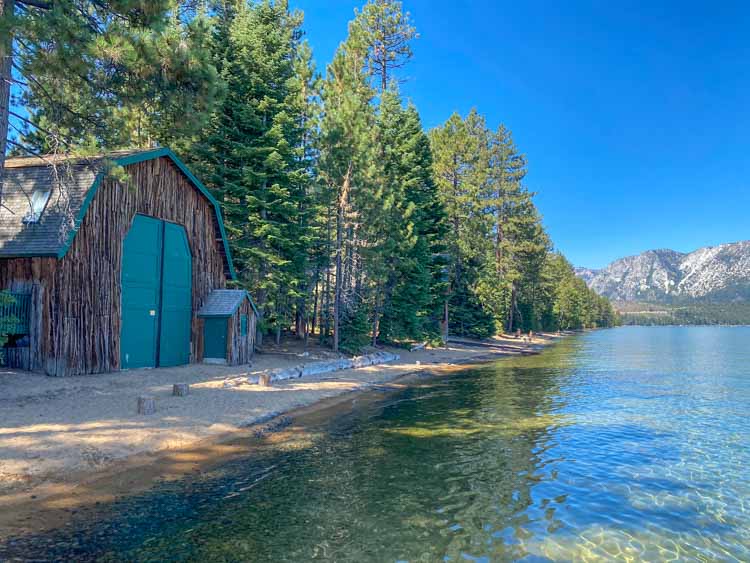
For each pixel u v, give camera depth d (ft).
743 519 26.27
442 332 160.45
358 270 117.08
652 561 21.33
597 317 549.95
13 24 35.76
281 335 112.88
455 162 173.17
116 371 61.05
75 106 47.50
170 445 36.86
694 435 45.21
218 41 86.84
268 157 83.71
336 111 102.68
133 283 64.39
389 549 21.94
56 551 20.61
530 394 69.46
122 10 40.96
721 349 204.85
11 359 54.49
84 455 32.37
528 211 229.04
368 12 162.71
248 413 48.47
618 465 35.86
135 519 24.31
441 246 144.87
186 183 74.38
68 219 54.13
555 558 21.48
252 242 87.61
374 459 36.22
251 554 21.04
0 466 28.91
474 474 33.17
